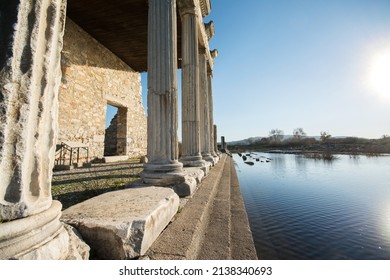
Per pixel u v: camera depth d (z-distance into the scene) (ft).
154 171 11.21
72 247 4.35
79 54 27.78
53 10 4.29
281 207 22.54
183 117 19.08
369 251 13.05
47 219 3.98
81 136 27.81
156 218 6.14
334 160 85.20
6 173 3.53
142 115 44.70
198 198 10.84
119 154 38.83
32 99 3.84
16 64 3.63
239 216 11.35
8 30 3.64
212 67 36.19
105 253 4.93
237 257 6.86
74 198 9.91
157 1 12.63
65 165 21.66
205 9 25.32
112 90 34.73
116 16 25.45
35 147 3.95
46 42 4.17
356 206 22.97
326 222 17.99
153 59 12.22
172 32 12.68
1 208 3.36
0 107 3.45
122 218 5.44
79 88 27.66
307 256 12.30
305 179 41.14
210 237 7.84
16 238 3.38
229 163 42.75
